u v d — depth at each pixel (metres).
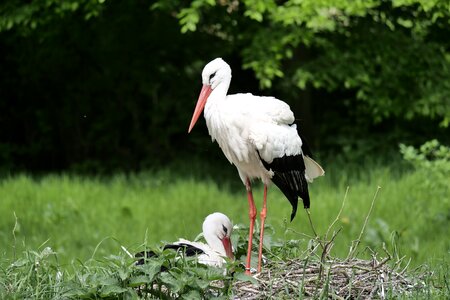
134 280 7.06
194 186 15.17
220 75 8.45
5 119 19.41
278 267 7.95
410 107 16.08
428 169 13.94
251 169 8.58
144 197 14.78
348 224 12.97
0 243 12.55
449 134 17.91
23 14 15.64
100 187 15.41
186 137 19.22
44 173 18.36
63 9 15.30
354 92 19.02
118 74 18.19
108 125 18.98
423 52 16.11
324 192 14.64
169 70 18.23
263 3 14.36
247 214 13.63
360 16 16.17
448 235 12.52
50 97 19.14
